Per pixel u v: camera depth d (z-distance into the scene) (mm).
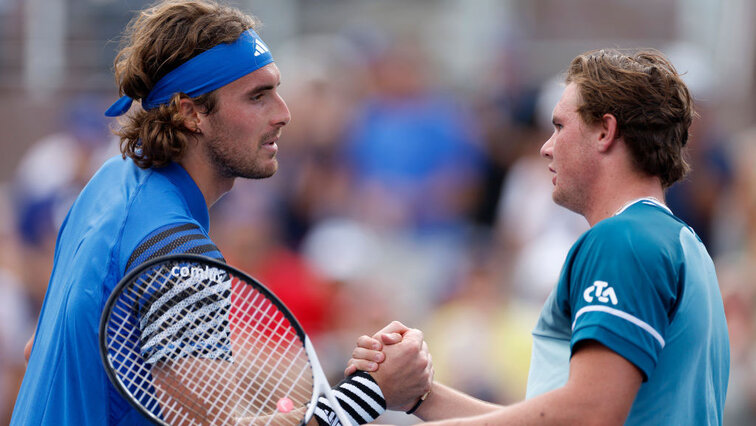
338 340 24312
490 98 33438
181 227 10734
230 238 27844
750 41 34594
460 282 25969
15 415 11328
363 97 33281
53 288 11469
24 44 34531
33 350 11500
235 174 11562
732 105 34375
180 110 11195
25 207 30719
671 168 10375
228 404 10789
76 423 10570
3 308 27234
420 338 12250
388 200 31484
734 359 23609
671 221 10109
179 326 10453
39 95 34438
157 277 10477
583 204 10648
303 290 25781
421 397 12375
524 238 29062
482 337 24531
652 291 9492
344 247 28656
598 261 9688
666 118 10164
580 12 35281
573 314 9992
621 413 9344
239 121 11312
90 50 34469
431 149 31984
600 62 10500
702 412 10211
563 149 10586
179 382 10523
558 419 9367
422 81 34000
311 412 10750
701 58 34844
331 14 35219
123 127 11625
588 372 9430
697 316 9938
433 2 35594
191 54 11180
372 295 25594
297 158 31734
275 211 30625
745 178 30391
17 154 34281
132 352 10453
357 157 32188
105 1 34438
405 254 30094
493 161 32406
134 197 11008
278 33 34656
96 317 10547
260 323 11094
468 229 31719
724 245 29938
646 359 9375
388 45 34250
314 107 32125
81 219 11469
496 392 23906
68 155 31234
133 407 10148
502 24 35156
